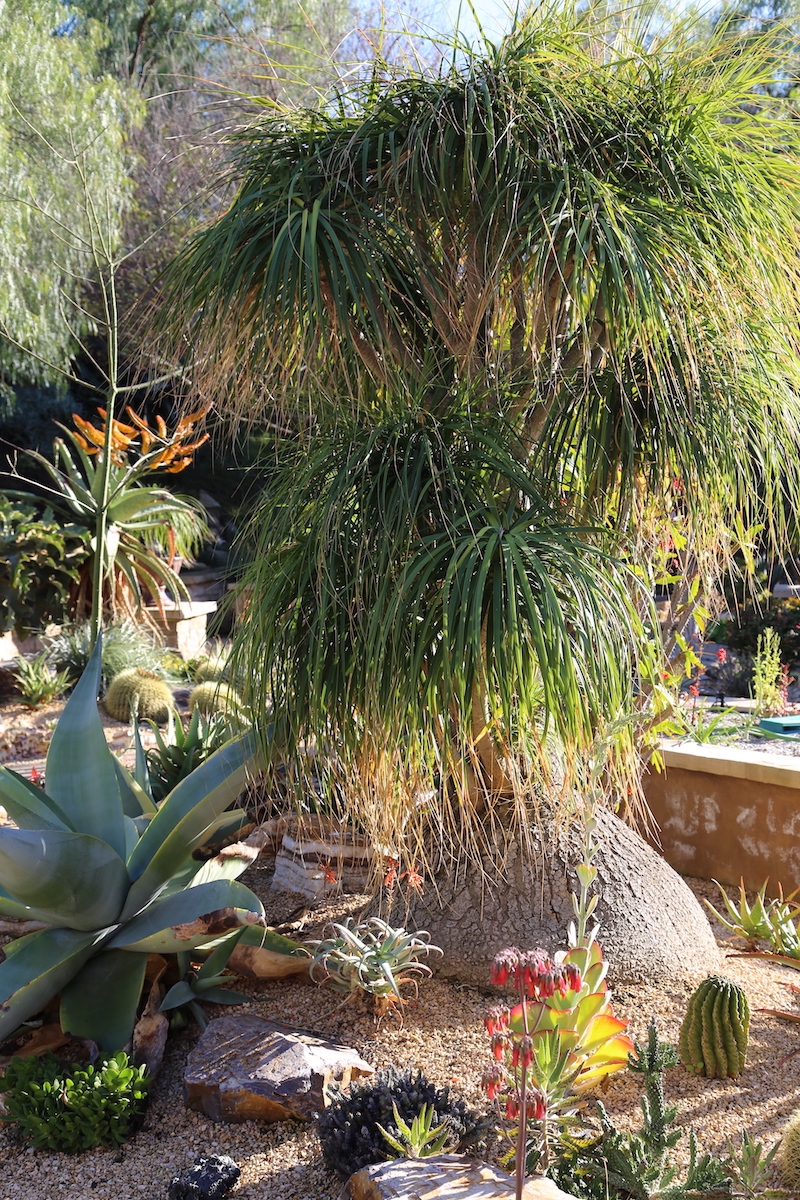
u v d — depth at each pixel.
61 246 9.62
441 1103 2.15
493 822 2.82
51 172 9.42
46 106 9.45
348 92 2.76
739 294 2.62
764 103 2.79
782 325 2.74
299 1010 2.78
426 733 2.40
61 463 9.16
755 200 2.64
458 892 2.97
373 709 2.36
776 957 2.63
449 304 2.75
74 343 10.90
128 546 8.98
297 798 2.70
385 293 2.52
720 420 2.67
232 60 8.27
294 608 2.47
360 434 2.58
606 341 2.53
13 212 8.92
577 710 2.26
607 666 2.29
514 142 2.50
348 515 2.46
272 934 2.94
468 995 2.81
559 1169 1.97
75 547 8.60
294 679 2.51
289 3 13.13
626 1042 2.17
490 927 2.88
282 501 2.70
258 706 2.56
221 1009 2.81
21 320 9.36
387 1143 2.06
